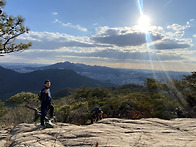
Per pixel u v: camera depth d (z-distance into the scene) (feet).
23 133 16.12
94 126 16.97
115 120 19.40
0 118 33.94
